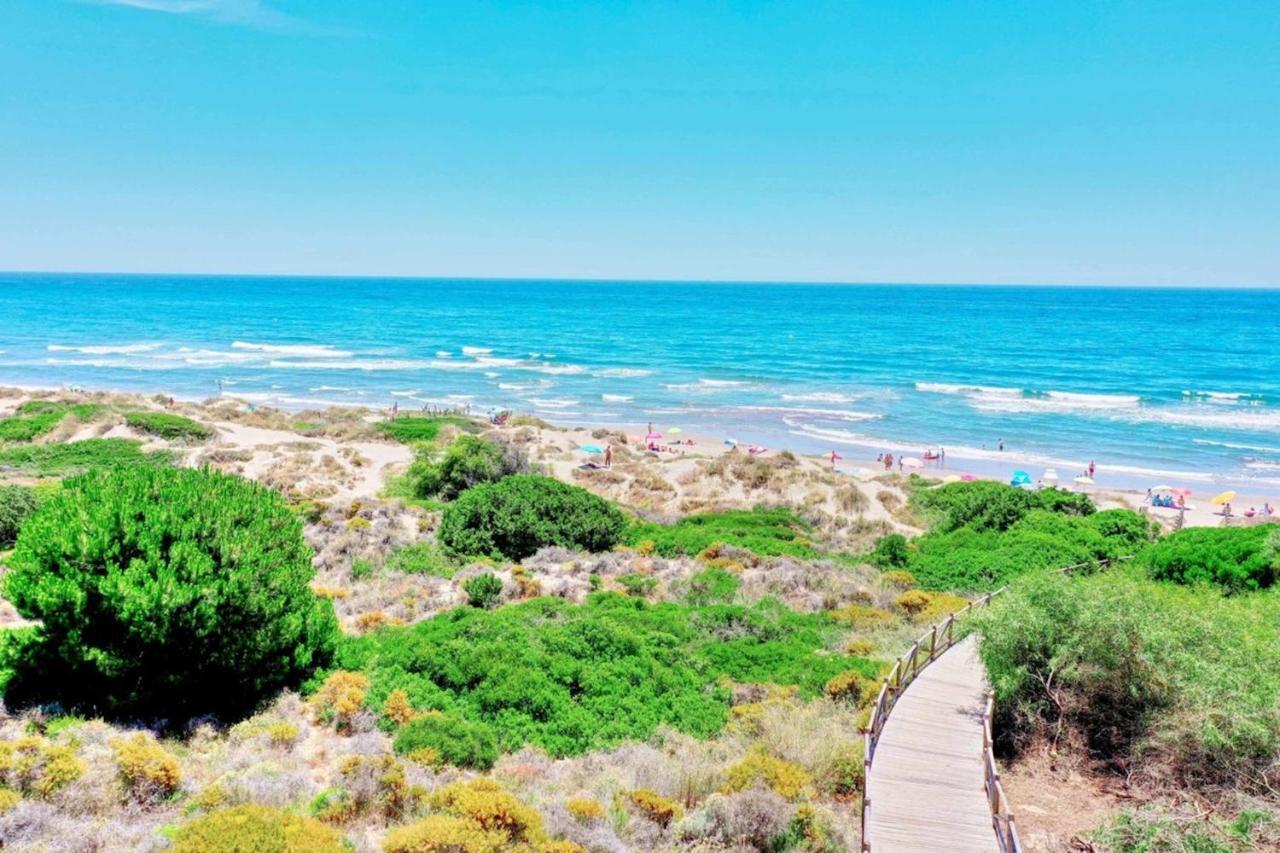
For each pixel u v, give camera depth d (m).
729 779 11.04
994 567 24.06
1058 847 10.52
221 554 12.70
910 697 14.41
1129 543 28.06
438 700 13.02
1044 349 109.81
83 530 12.05
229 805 9.16
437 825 8.43
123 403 51.06
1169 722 12.05
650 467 43.81
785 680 15.34
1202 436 58.91
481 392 76.00
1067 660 13.02
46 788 8.88
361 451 42.84
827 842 9.86
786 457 45.44
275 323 143.12
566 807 9.84
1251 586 20.78
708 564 23.84
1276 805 10.50
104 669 11.55
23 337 114.69
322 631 14.29
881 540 28.03
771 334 132.00
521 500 25.89
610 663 14.88
